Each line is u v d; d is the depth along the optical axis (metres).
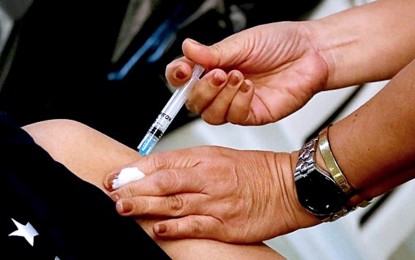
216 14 1.67
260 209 1.17
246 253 1.15
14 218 1.07
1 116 1.12
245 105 1.24
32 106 1.63
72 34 1.62
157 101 1.66
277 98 1.30
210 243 1.14
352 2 1.73
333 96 1.77
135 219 1.12
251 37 1.27
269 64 1.29
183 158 1.15
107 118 1.66
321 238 1.78
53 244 1.07
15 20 1.60
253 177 1.17
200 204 1.13
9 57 1.60
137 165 1.14
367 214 1.82
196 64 1.24
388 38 1.32
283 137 1.75
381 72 1.33
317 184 1.17
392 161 1.15
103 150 1.16
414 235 1.84
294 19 1.71
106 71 1.65
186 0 1.66
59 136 1.15
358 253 1.81
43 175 1.09
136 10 1.64
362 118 1.16
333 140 1.17
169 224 1.11
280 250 1.76
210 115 1.25
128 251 1.08
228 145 1.72
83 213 1.08
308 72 1.30
